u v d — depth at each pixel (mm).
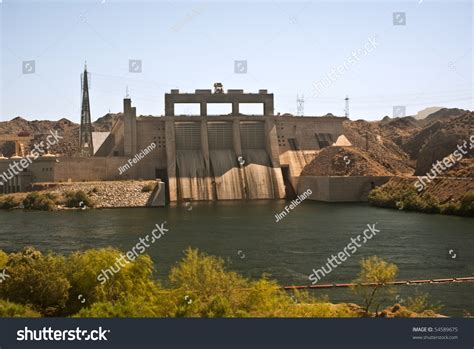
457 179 146125
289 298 58125
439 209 136250
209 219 128375
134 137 197375
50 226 117000
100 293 53938
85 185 164875
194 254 60562
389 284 64875
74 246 93625
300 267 78625
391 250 89000
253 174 193875
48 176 180500
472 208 127500
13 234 106312
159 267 77812
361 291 63969
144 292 55000
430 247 90938
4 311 47125
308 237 101188
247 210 149250
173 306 50531
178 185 186000
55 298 53375
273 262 81625
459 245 92375
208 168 192250
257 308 52500
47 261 57562
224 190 187375
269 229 111188
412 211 142500
